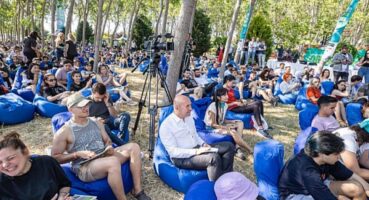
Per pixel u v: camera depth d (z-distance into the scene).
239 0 9.10
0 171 2.34
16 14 22.91
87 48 27.61
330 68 11.59
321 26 20.11
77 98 3.34
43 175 2.52
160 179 3.99
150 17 29.80
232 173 2.51
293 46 21.78
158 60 5.08
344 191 2.89
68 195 2.69
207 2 30.89
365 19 18.89
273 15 24.23
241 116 6.16
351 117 5.97
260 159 3.15
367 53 10.23
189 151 3.62
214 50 27.16
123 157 3.40
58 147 3.25
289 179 2.86
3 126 5.52
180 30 5.34
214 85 6.54
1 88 6.82
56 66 9.16
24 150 2.36
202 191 2.58
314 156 2.71
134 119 6.23
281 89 9.23
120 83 8.70
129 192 3.57
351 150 3.10
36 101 6.16
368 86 7.47
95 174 3.15
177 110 3.78
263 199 2.80
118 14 28.58
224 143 3.83
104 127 3.90
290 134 6.20
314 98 7.65
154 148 4.40
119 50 26.58
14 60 10.88
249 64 16.08
